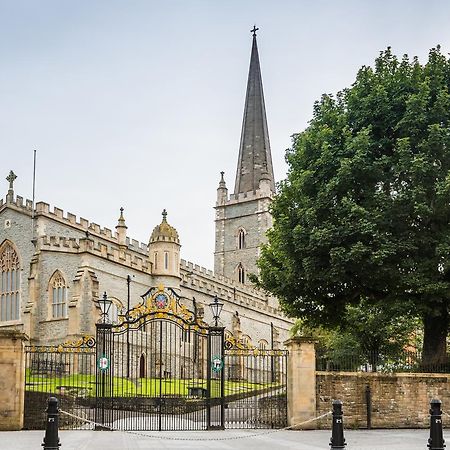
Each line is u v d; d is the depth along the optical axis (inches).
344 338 1729.8
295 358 1021.2
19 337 968.9
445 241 1162.6
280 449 726.5
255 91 4350.4
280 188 1421.0
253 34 4392.2
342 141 1289.4
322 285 1274.6
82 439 829.2
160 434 927.0
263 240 4074.8
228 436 897.5
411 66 1334.9
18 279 2564.0
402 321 1663.4
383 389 1054.4
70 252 2397.9
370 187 1231.5
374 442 815.1
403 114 1256.2
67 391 1243.8
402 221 1194.6
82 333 2301.9
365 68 1359.5
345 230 1178.0
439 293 1167.0
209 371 1011.3
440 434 605.3
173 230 2699.3
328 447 747.4
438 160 1208.2
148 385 1759.4
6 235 2620.6
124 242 2972.4
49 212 2596.0
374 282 1215.6
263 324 3309.5
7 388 956.6
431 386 1073.5
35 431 943.7
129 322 1036.5
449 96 1224.2
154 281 2645.2
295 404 1008.2
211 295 2883.9
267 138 4340.6
